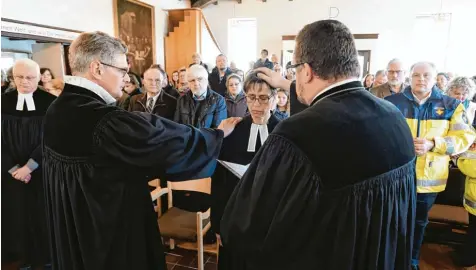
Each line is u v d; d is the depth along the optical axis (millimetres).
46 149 1105
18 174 1863
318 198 701
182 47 7637
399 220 797
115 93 1116
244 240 775
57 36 4434
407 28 8023
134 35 6469
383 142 747
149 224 1124
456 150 1720
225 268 1340
